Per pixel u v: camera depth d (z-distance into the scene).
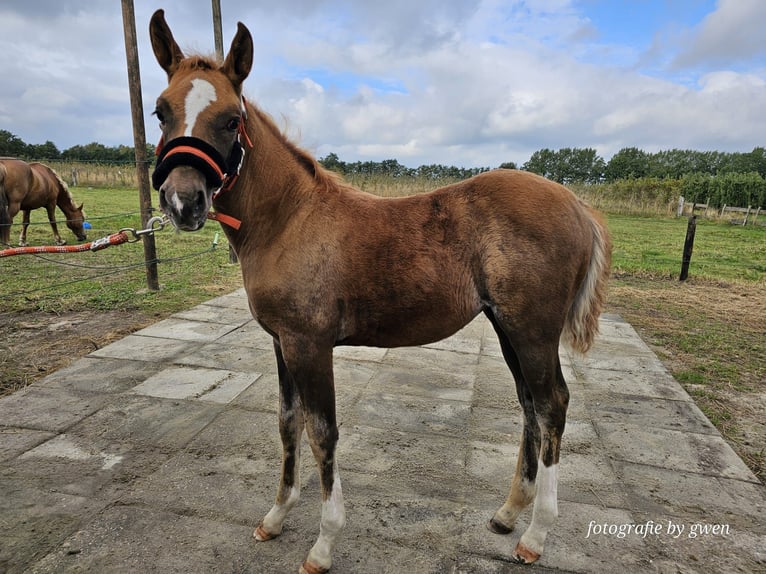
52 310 5.18
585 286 2.05
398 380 3.72
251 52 1.83
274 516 2.01
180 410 3.13
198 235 10.39
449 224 1.90
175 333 4.61
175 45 1.92
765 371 4.05
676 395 3.50
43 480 2.37
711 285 7.37
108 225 10.94
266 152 1.93
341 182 2.09
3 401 3.17
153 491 2.32
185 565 1.88
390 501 2.29
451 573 1.87
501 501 2.32
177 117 1.68
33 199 8.16
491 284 1.86
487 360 4.20
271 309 1.86
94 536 2.01
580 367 4.03
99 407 3.13
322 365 1.86
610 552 1.99
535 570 1.89
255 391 3.43
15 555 1.89
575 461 2.64
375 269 1.86
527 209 1.86
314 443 1.86
